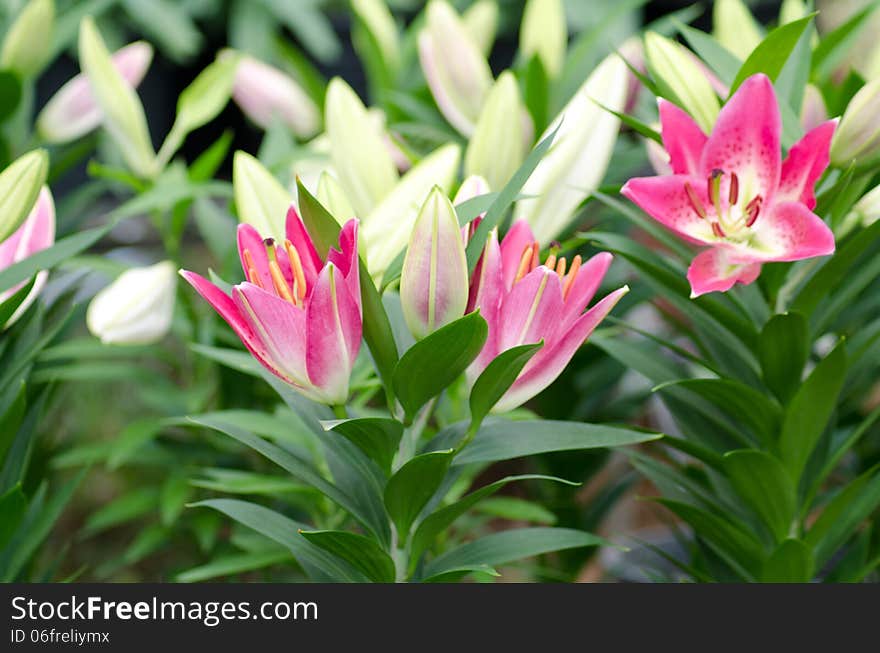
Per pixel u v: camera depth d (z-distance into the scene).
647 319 2.92
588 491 2.95
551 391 2.63
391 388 2.20
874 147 2.24
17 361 2.31
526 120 2.46
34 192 2.20
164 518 2.51
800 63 2.34
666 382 2.31
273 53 5.82
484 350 2.16
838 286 2.37
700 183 2.21
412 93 2.67
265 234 2.26
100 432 3.86
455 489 2.48
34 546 2.35
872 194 2.28
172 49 5.49
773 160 2.20
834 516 2.32
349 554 2.22
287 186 2.52
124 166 2.81
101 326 2.41
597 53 3.04
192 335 2.60
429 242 2.13
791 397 2.31
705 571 2.52
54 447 2.58
